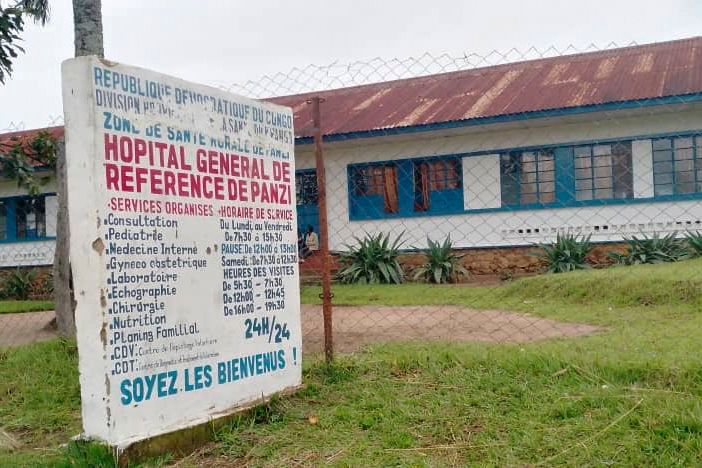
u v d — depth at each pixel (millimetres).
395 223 14656
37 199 17844
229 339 4137
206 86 4074
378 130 13258
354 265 13398
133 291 3594
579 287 8711
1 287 17453
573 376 4230
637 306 7758
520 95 13555
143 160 3678
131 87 3639
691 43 14898
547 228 13539
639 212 12883
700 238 11938
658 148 12805
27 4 8953
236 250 4227
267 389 4367
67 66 3494
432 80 16672
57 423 4480
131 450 3506
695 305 7383
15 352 6453
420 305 9078
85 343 3496
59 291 7531
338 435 3799
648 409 3602
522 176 13797
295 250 4711
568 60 15711
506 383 4246
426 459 3389
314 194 15438
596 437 3400
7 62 7867
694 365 4141
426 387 4387
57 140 8328
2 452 3955
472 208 14102
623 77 13234
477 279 13586
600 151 13242
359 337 6633
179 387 3814
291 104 17172
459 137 14125
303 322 8016
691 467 3062
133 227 3607
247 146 4355
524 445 3432
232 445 3775
